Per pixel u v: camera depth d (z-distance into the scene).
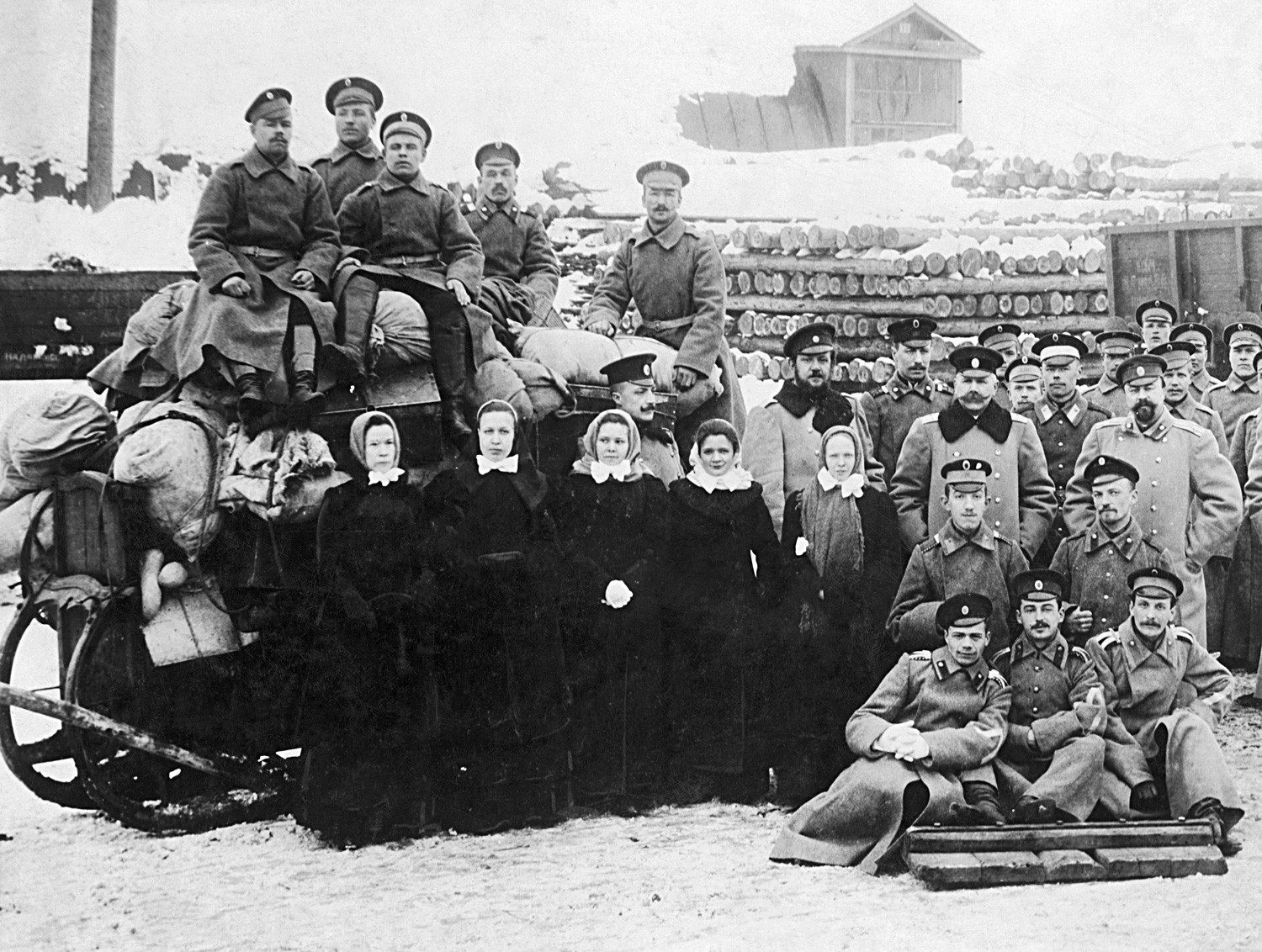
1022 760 4.88
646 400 5.46
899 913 4.27
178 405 4.93
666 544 5.16
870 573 5.27
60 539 4.82
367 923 4.22
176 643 4.76
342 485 4.93
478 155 5.73
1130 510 5.33
